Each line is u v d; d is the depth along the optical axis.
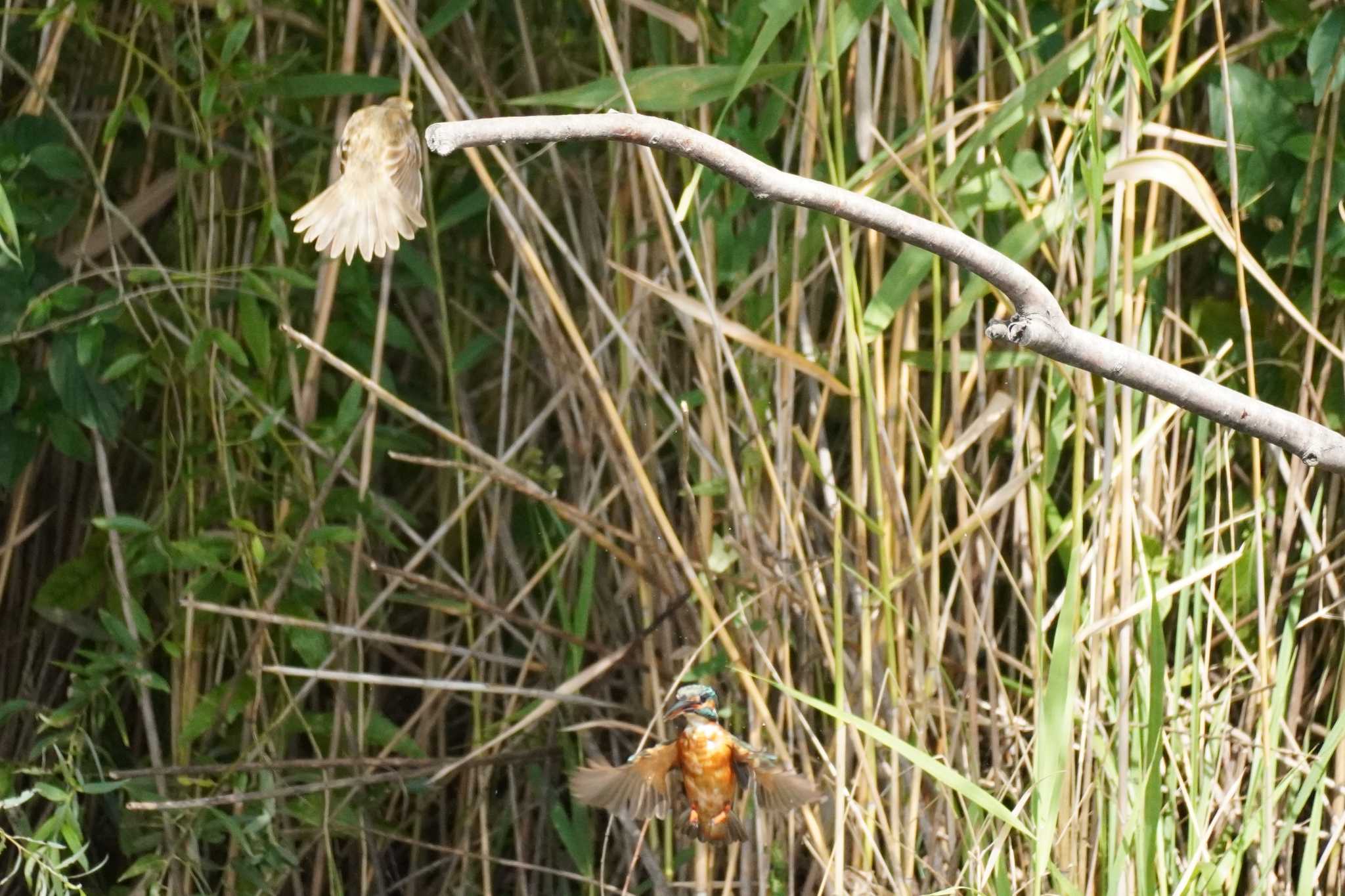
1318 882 8.16
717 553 8.20
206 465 8.35
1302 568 8.19
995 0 8.17
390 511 8.37
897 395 8.15
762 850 8.15
